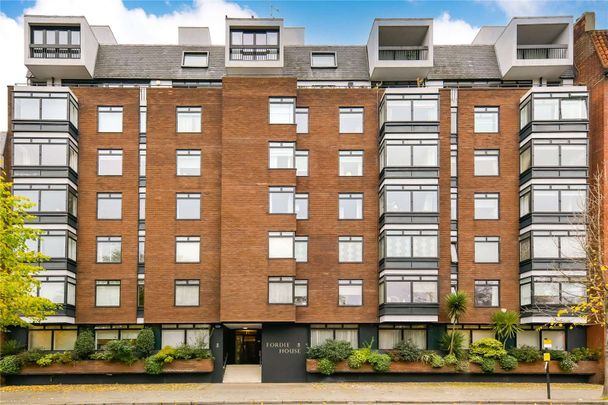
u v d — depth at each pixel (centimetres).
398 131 3719
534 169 3650
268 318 3622
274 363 3672
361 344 3753
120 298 3728
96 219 3784
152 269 3738
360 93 3897
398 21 3916
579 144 3656
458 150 3816
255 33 3994
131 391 3158
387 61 3928
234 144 3738
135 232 3784
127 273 3747
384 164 3722
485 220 3775
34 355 3494
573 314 3512
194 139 3825
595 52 3759
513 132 3831
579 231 3503
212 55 4216
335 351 3534
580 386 3362
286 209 3706
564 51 3962
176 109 3847
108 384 3494
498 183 3800
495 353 3512
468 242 3762
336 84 4109
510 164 3812
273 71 4078
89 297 3722
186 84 4084
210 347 3706
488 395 2928
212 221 3778
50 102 3697
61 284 3578
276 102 3772
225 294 3638
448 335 3628
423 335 3753
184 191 3791
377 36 3928
